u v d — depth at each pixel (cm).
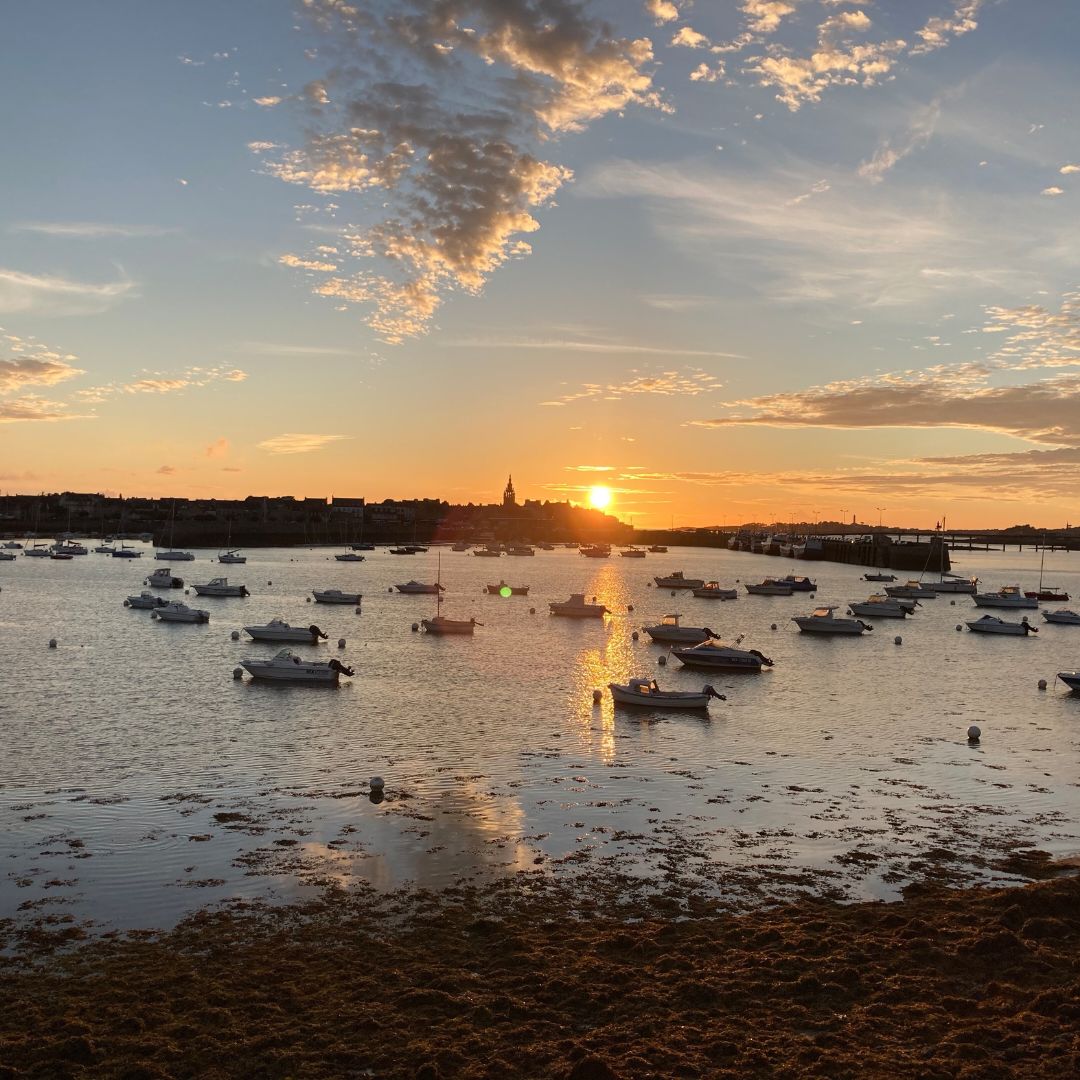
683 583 15950
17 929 2198
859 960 2028
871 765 3853
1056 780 3669
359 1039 1719
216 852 2719
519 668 6462
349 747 4012
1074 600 15150
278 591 13925
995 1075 1597
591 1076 1595
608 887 2500
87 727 4328
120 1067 1628
